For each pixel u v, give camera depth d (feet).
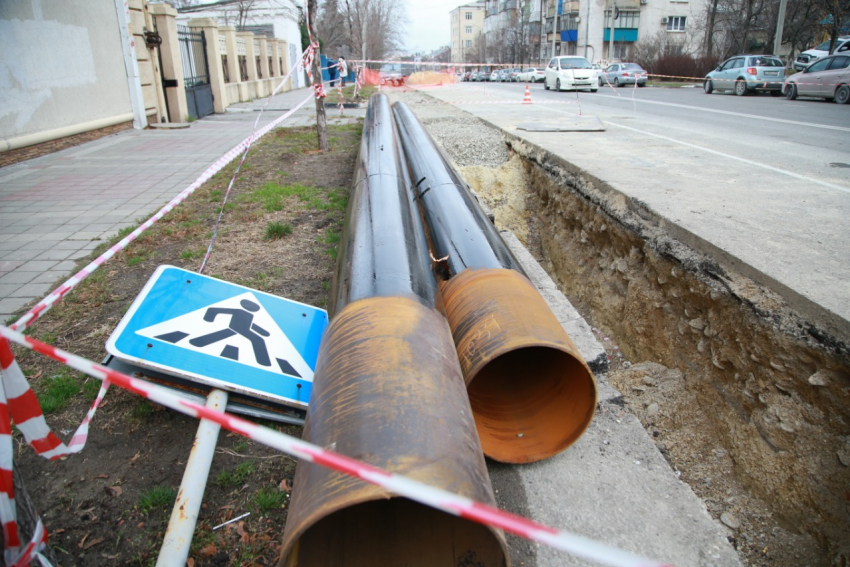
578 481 9.01
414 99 69.31
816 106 52.01
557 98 68.13
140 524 7.85
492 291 9.69
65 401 10.15
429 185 16.01
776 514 9.61
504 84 130.82
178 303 10.45
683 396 12.72
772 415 10.03
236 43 75.72
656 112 47.39
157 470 8.74
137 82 44.42
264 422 9.70
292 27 123.85
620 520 8.31
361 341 7.32
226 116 56.70
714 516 10.06
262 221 19.93
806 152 25.46
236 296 11.28
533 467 9.27
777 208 15.64
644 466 9.39
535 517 8.33
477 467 5.98
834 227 13.85
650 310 15.02
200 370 9.37
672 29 177.78
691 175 20.10
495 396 10.31
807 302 9.82
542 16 197.57
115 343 9.20
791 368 9.86
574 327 13.24
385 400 6.25
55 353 4.88
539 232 25.98
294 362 10.27
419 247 11.25
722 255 12.35
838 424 8.98
